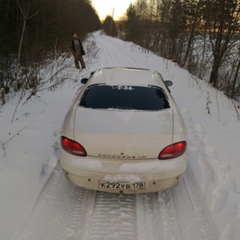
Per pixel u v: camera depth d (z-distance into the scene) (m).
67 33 15.58
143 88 3.38
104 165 2.51
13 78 7.27
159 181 2.53
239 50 10.04
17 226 2.42
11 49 7.77
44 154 3.71
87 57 15.32
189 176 3.34
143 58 16.89
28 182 3.06
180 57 18.12
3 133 4.23
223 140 4.43
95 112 2.93
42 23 10.41
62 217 2.62
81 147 2.55
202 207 2.78
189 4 17.83
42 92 6.81
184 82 9.54
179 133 2.70
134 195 2.98
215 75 10.66
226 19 9.77
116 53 19.25
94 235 2.41
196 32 15.56
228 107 6.67
